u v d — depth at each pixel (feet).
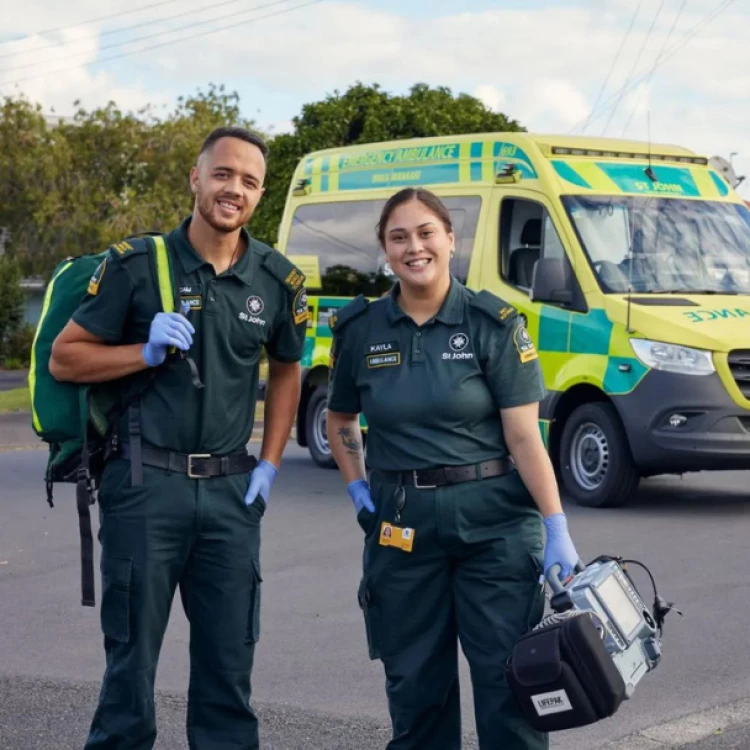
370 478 14.12
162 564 13.99
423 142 40.65
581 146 37.47
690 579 26.35
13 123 138.31
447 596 13.78
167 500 13.92
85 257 14.73
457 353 13.52
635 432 33.45
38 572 28.71
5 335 143.74
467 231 38.32
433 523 13.44
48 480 14.87
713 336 32.94
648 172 37.68
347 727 17.81
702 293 35.53
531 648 12.22
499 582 13.43
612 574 12.77
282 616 24.13
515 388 13.46
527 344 13.58
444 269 13.65
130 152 137.49
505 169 37.52
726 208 38.04
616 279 35.06
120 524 13.94
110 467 14.12
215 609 14.33
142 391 13.94
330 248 43.57
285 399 15.14
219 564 14.26
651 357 33.30
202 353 14.02
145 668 14.08
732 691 19.27
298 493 38.65
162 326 13.56
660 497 37.22
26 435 60.54
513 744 13.33
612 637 12.34
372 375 13.80
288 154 92.17
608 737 17.33
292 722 18.03
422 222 13.41
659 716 18.17
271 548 30.48
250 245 14.51
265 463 14.80
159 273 14.01
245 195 13.96
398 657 13.83
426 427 13.50
